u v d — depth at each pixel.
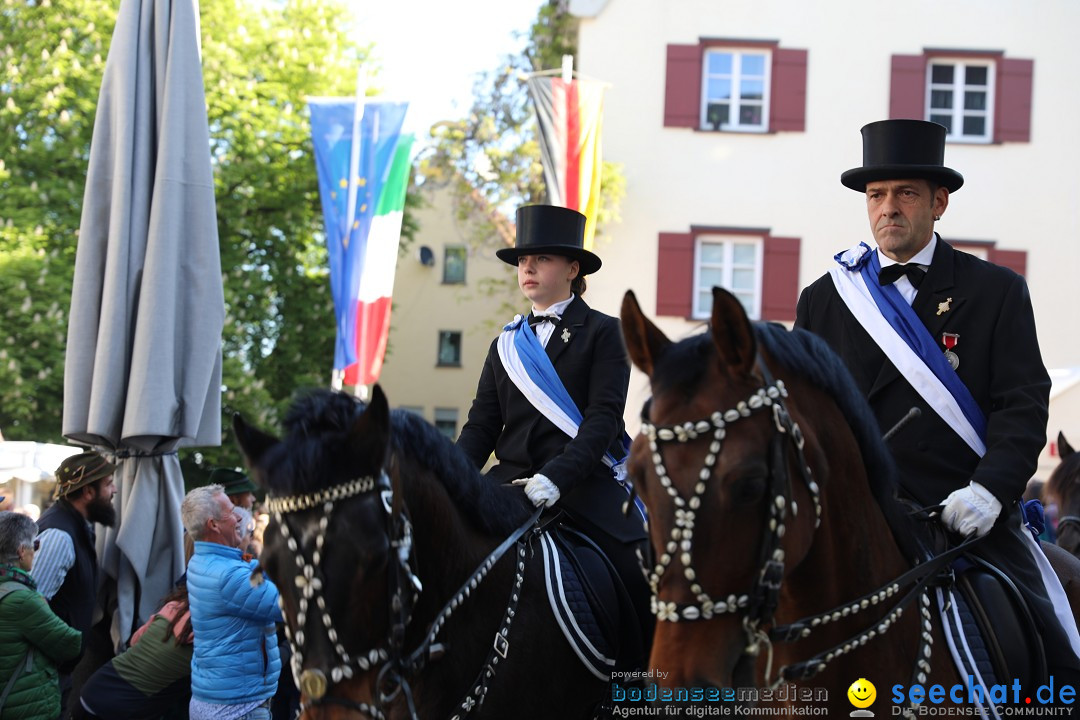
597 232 16.56
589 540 4.14
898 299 3.70
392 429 3.38
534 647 3.74
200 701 5.06
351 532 2.94
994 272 3.69
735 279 16.78
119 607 5.83
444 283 29.84
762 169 16.73
